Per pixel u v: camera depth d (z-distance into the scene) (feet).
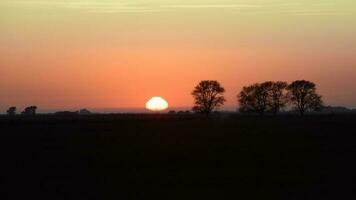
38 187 129.90
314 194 119.85
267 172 153.48
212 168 163.02
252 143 243.19
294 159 182.60
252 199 114.21
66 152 205.87
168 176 147.13
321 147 222.69
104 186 130.93
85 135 290.97
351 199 114.52
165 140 261.44
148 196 118.11
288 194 119.75
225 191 123.65
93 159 184.75
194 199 114.83
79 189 126.82
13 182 137.39
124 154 199.82
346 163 172.04
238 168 162.40
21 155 195.83
